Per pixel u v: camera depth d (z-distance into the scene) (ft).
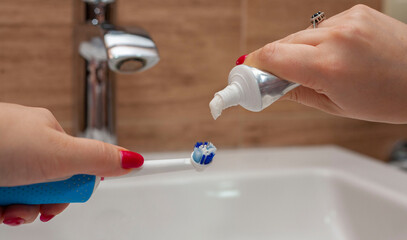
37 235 1.53
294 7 2.17
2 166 0.86
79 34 1.58
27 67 1.85
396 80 0.91
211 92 2.12
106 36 1.38
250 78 0.93
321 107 1.08
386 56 0.90
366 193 1.72
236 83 0.95
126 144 2.02
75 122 1.70
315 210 1.84
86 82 1.64
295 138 2.30
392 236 1.60
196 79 2.09
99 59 1.62
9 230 1.50
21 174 0.88
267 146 2.27
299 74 0.90
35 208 1.04
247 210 1.79
